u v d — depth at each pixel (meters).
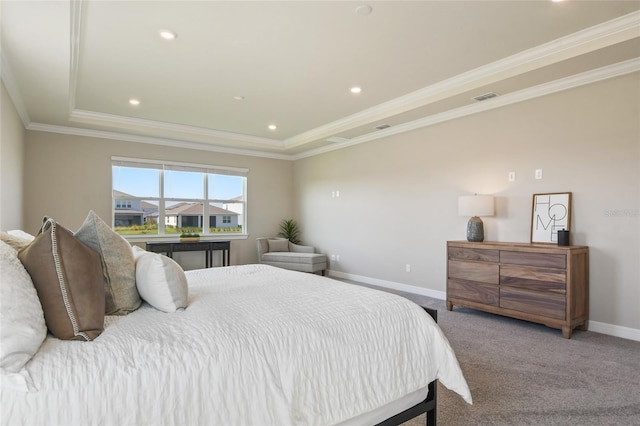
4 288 0.99
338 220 6.49
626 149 3.17
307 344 1.36
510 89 3.73
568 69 3.23
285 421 1.19
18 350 0.93
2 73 3.04
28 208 5.00
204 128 5.90
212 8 2.53
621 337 3.18
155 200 6.12
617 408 1.99
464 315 3.94
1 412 0.86
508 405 2.03
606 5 2.49
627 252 3.16
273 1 2.45
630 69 3.10
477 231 4.05
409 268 5.18
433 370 1.70
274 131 6.12
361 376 1.46
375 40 2.98
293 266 6.32
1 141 3.16
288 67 3.51
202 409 1.08
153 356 1.09
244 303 1.63
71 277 1.17
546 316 3.30
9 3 2.09
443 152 4.71
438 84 3.96
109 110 4.88
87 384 0.96
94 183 5.51
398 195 5.34
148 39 2.95
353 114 5.10
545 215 3.67
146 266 1.50
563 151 3.56
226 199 6.91
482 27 2.78
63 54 2.78
